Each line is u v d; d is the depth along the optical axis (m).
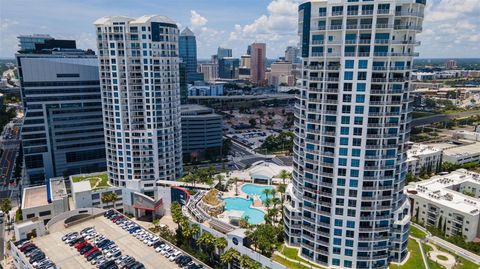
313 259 121.00
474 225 148.00
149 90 181.75
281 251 126.44
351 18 103.25
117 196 185.38
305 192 121.31
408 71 108.56
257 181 196.88
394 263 120.50
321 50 110.88
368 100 105.00
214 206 154.12
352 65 104.56
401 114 109.69
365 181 110.19
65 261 116.88
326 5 107.06
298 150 125.75
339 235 115.88
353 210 112.81
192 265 115.00
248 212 159.25
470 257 128.25
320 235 118.19
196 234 141.62
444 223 157.38
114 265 113.56
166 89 189.25
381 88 104.69
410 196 170.38
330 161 113.31
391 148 108.75
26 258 117.62
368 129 107.25
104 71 181.12
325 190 115.75
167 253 121.56
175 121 199.62
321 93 111.56
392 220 117.38
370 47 102.12
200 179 194.88
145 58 178.38
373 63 103.69
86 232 136.12
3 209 169.75
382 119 106.44
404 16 101.44
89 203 178.00
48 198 169.38
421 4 104.06
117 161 189.88
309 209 120.19
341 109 108.31
